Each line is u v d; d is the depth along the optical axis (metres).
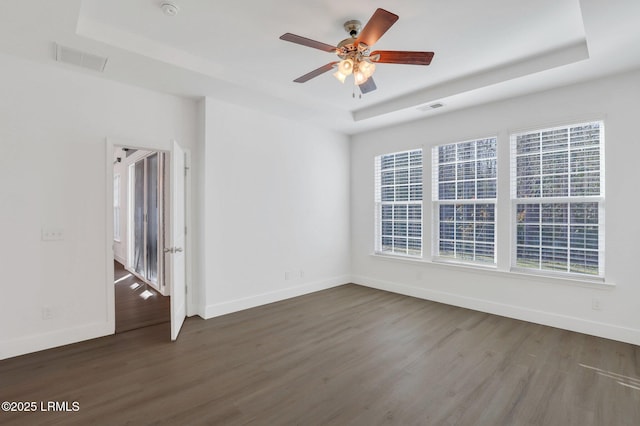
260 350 2.87
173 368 2.53
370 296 4.66
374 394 2.19
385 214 5.10
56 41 2.44
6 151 2.66
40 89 2.80
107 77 3.11
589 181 3.24
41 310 2.83
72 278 2.98
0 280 2.64
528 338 3.12
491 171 3.91
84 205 3.04
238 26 2.50
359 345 2.98
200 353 2.80
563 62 2.85
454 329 3.37
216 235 3.78
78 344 2.96
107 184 3.16
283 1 2.19
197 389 2.24
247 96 3.64
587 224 3.26
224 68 3.19
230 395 2.17
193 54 2.95
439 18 2.38
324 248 5.09
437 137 4.37
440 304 4.26
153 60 2.75
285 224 4.52
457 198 4.23
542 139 3.53
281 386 2.28
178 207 3.29
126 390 2.22
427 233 4.50
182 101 3.68
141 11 2.29
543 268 3.54
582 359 2.68
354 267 5.50
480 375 2.43
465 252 4.17
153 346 2.94
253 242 4.15
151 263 5.31
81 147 3.02
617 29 2.28
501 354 2.78
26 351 2.75
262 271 4.25
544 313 3.49
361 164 5.36
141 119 3.38
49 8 2.04
